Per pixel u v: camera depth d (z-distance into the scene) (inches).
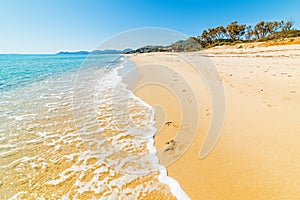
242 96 218.4
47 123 180.1
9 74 593.3
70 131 162.7
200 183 95.0
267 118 156.1
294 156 106.3
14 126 172.7
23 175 106.4
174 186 94.4
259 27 2085.4
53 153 128.6
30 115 201.3
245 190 87.9
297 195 82.4
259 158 108.0
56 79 472.4
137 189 94.1
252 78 307.4
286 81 268.2
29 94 299.6
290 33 1662.2
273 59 537.6
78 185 98.2
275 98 202.5
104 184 98.4
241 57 689.0
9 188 96.9
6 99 268.4
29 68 824.9
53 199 89.8
